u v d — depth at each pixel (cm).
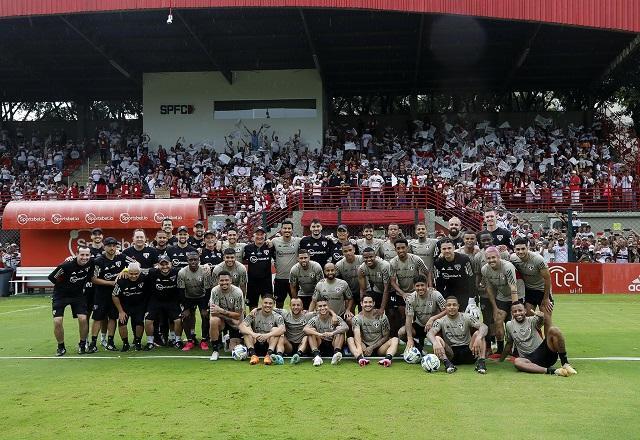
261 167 3359
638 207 2997
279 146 3575
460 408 747
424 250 1209
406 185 2972
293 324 1102
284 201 2859
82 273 1159
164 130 3669
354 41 3142
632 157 3491
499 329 1070
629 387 848
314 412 736
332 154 3522
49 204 2339
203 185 3183
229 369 998
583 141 3569
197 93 3666
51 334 1416
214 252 1307
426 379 909
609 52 3222
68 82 3822
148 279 1212
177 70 3650
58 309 1151
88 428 690
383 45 3195
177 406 773
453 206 2797
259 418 715
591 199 3036
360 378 918
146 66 3569
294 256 1287
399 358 1080
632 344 1195
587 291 2198
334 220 2798
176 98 3669
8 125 4206
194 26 2909
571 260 2211
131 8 2603
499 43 3133
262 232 1288
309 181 3009
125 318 1180
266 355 1050
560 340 943
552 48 3167
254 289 1293
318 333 1075
